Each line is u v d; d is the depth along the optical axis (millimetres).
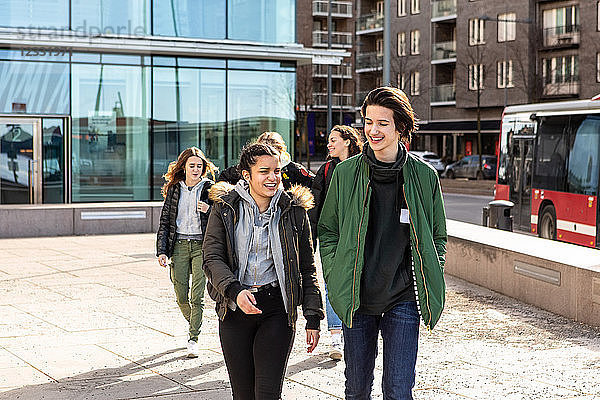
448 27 62312
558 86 51656
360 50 71938
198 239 7273
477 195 39750
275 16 23250
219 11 22781
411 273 4453
